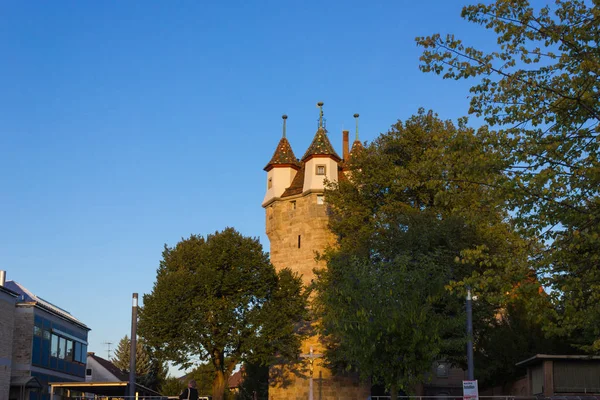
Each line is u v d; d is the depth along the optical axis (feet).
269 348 162.30
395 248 137.39
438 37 63.82
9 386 137.59
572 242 60.03
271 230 196.24
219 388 161.38
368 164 164.14
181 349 158.40
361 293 87.35
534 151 59.47
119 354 291.17
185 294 159.33
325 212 185.98
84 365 193.06
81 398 145.18
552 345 139.74
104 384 128.57
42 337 157.28
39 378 154.40
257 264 165.89
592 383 105.60
